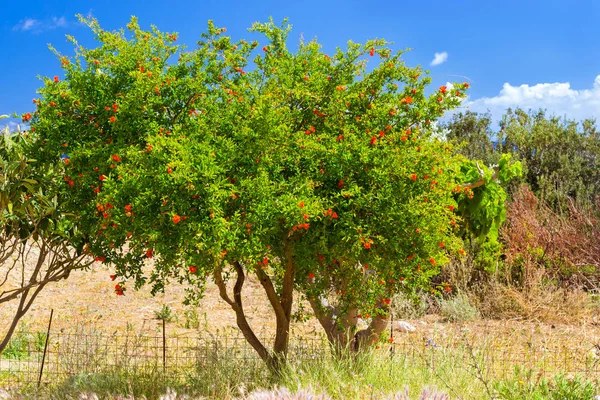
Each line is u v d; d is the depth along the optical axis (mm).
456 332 7516
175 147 4258
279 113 4742
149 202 4281
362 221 4797
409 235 4992
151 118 4922
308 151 4871
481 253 10547
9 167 5043
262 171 4539
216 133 4836
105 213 4398
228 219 4461
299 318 5945
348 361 5707
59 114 4949
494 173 7809
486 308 9672
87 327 9305
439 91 5145
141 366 6414
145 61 5094
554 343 7594
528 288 10164
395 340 8000
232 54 5340
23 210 5238
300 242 5000
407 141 4934
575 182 17016
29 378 6574
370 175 4730
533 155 18484
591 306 9789
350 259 5121
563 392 4855
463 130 21078
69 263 5883
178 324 9562
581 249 11477
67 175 5043
